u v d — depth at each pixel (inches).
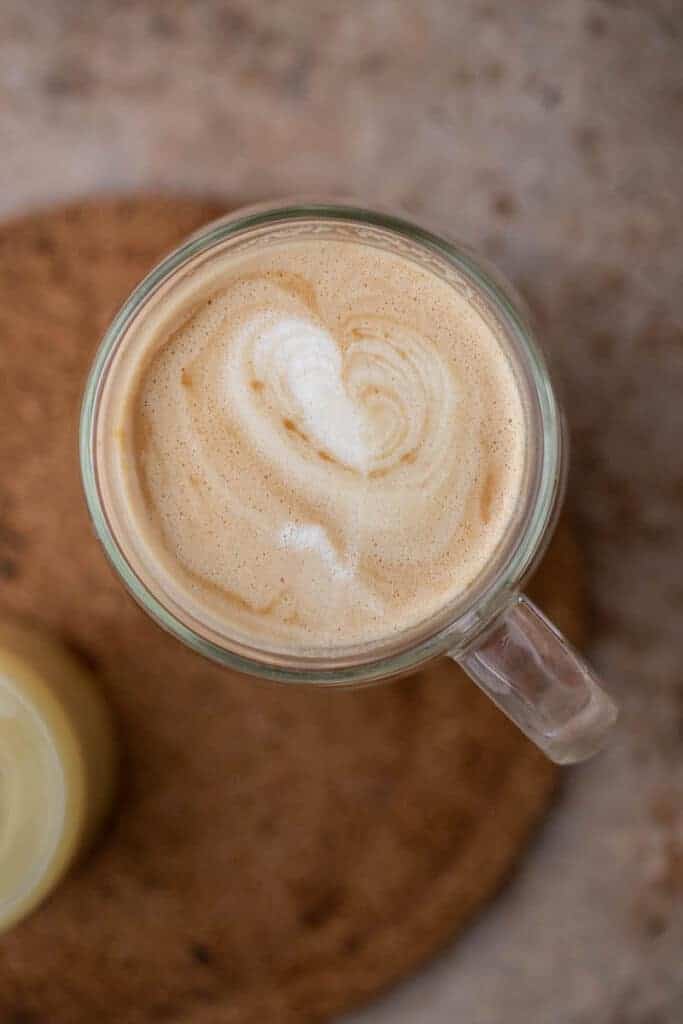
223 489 15.4
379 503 15.4
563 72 17.2
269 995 16.9
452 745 16.9
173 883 17.0
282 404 15.4
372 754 17.0
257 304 15.5
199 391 15.5
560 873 17.1
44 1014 17.0
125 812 17.1
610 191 17.2
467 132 17.2
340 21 17.2
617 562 17.1
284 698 17.0
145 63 17.2
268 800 17.0
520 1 17.2
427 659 15.1
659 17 17.2
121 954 17.0
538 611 15.2
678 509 17.1
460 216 17.2
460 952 17.1
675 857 17.1
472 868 16.9
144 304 15.4
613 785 17.1
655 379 17.1
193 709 17.0
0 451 17.0
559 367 17.1
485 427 15.4
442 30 17.2
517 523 15.2
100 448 15.4
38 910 16.8
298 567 15.4
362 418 15.4
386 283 15.5
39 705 16.2
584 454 17.1
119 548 15.4
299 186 17.2
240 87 17.2
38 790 16.2
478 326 15.4
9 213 17.2
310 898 17.0
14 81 17.3
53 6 17.2
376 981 16.9
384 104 17.2
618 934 17.1
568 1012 17.1
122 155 17.2
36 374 16.9
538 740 15.1
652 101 17.2
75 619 17.0
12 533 17.0
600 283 17.2
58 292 16.9
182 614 15.3
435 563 15.3
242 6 17.2
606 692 15.2
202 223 16.9
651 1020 17.1
